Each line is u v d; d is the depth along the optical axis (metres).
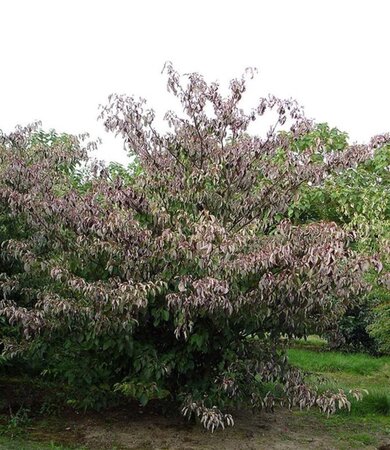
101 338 5.43
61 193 6.21
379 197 8.30
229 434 5.74
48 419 6.04
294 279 4.68
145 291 4.73
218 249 4.73
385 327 9.93
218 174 5.47
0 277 5.84
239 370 5.28
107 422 5.96
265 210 5.72
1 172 5.90
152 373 5.41
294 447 5.48
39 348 5.64
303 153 5.68
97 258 5.45
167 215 5.36
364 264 4.75
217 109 5.89
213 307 4.64
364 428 6.21
